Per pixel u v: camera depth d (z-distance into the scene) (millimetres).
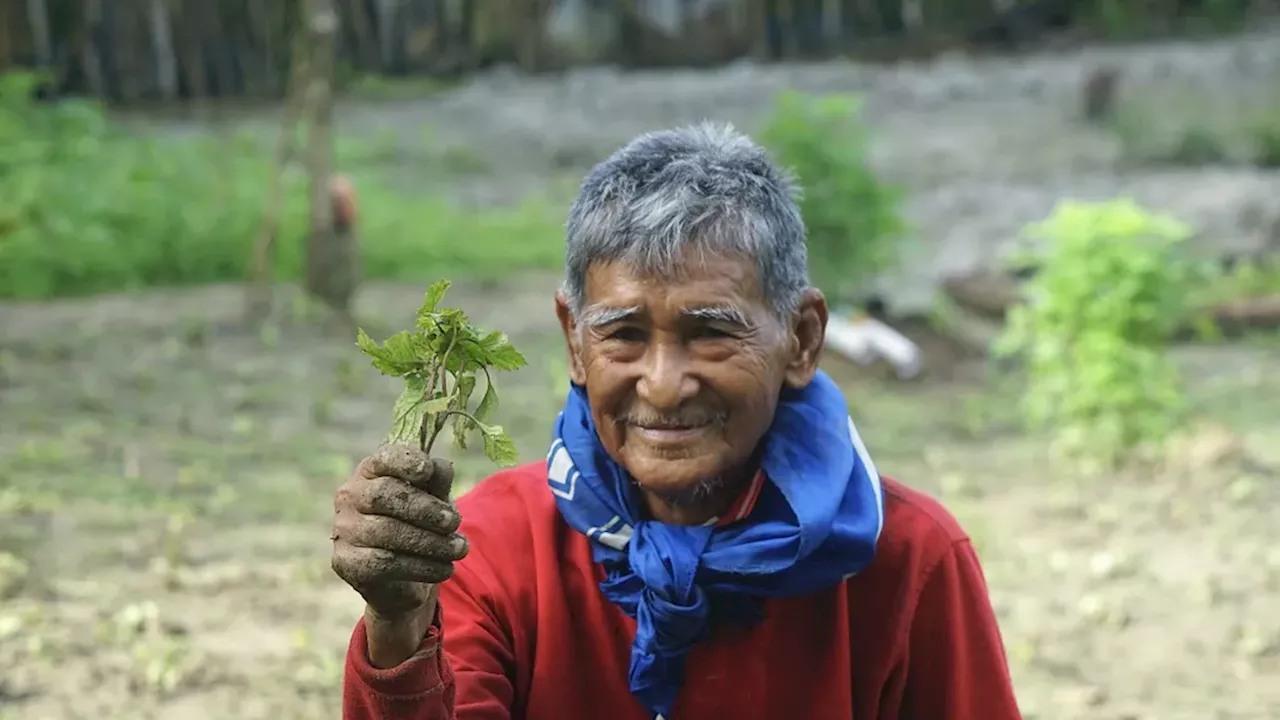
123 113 22422
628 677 2188
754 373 2033
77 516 6441
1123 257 7793
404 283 13758
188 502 6758
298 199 15195
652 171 2055
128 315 11461
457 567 2207
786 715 2174
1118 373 7664
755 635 2166
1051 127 20547
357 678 1888
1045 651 5270
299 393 9109
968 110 21734
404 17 26047
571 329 2221
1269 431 8391
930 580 2244
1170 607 5715
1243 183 17062
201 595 5539
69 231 12945
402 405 1888
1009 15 26375
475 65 26172
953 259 14422
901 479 7574
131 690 4656
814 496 2053
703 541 2098
